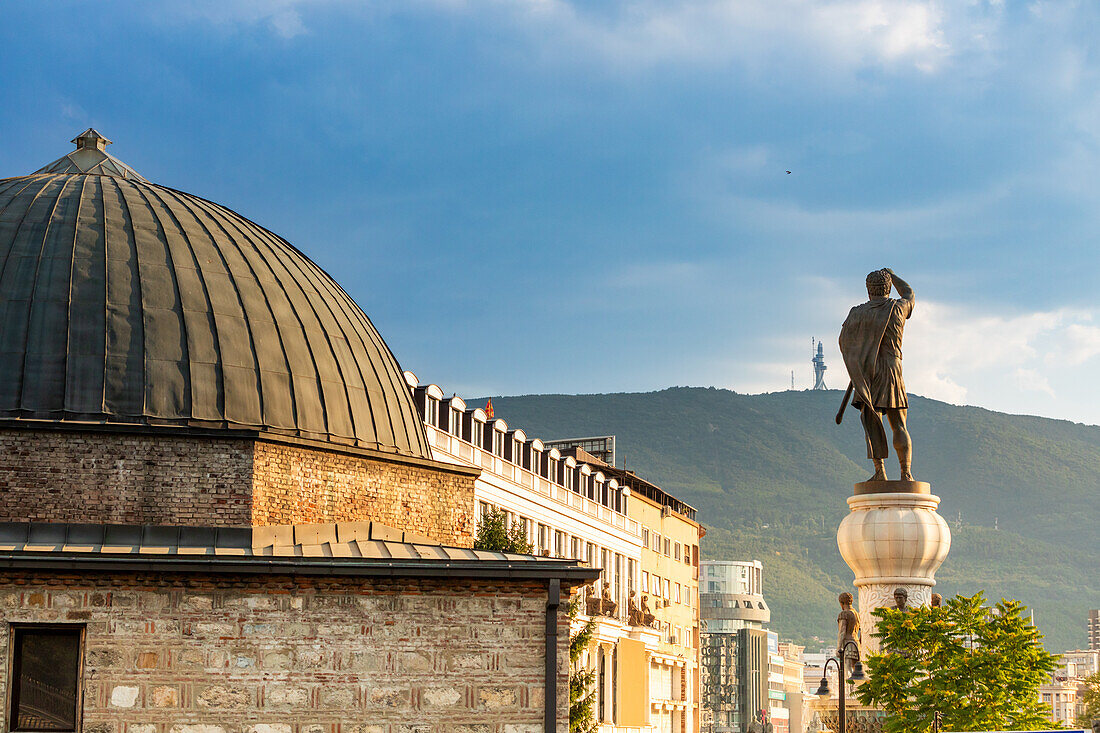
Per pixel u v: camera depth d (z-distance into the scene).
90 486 28.70
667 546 110.00
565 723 27.38
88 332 29.91
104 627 26.28
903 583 36.75
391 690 27.02
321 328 33.47
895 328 37.25
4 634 25.98
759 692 196.88
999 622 35.62
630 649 83.25
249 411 30.42
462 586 27.55
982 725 33.88
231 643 26.64
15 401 28.84
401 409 34.59
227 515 29.22
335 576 27.02
